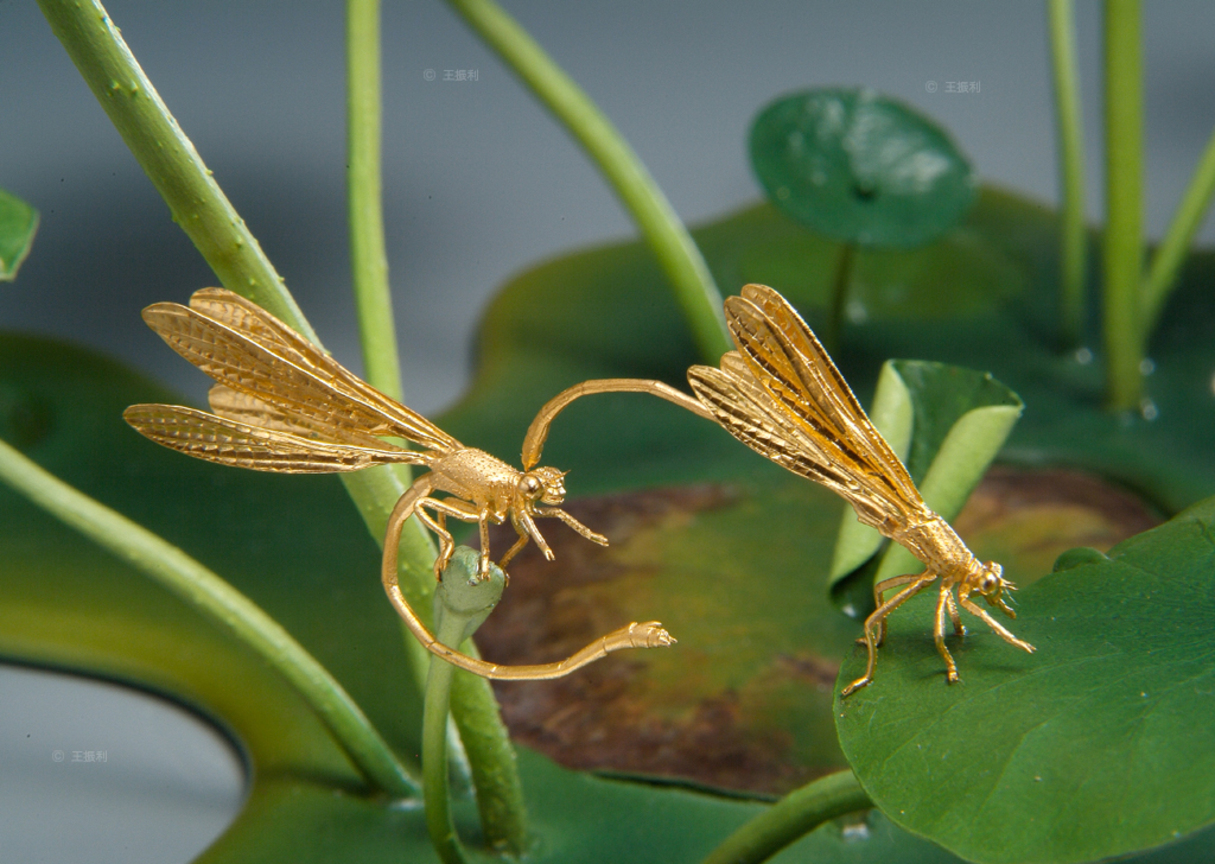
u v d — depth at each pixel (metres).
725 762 0.63
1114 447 0.86
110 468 0.84
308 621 0.71
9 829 0.63
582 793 0.63
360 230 0.62
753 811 0.62
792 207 0.87
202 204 0.56
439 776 0.58
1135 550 0.56
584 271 1.09
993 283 1.07
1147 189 1.12
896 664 0.55
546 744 0.64
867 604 0.59
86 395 0.91
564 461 0.85
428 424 0.54
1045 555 0.73
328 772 0.64
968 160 0.93
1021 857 0.52
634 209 0.87
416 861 0.61
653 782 0.63
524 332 1.01
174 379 0.94
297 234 0.96
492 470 0.53
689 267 0.88
